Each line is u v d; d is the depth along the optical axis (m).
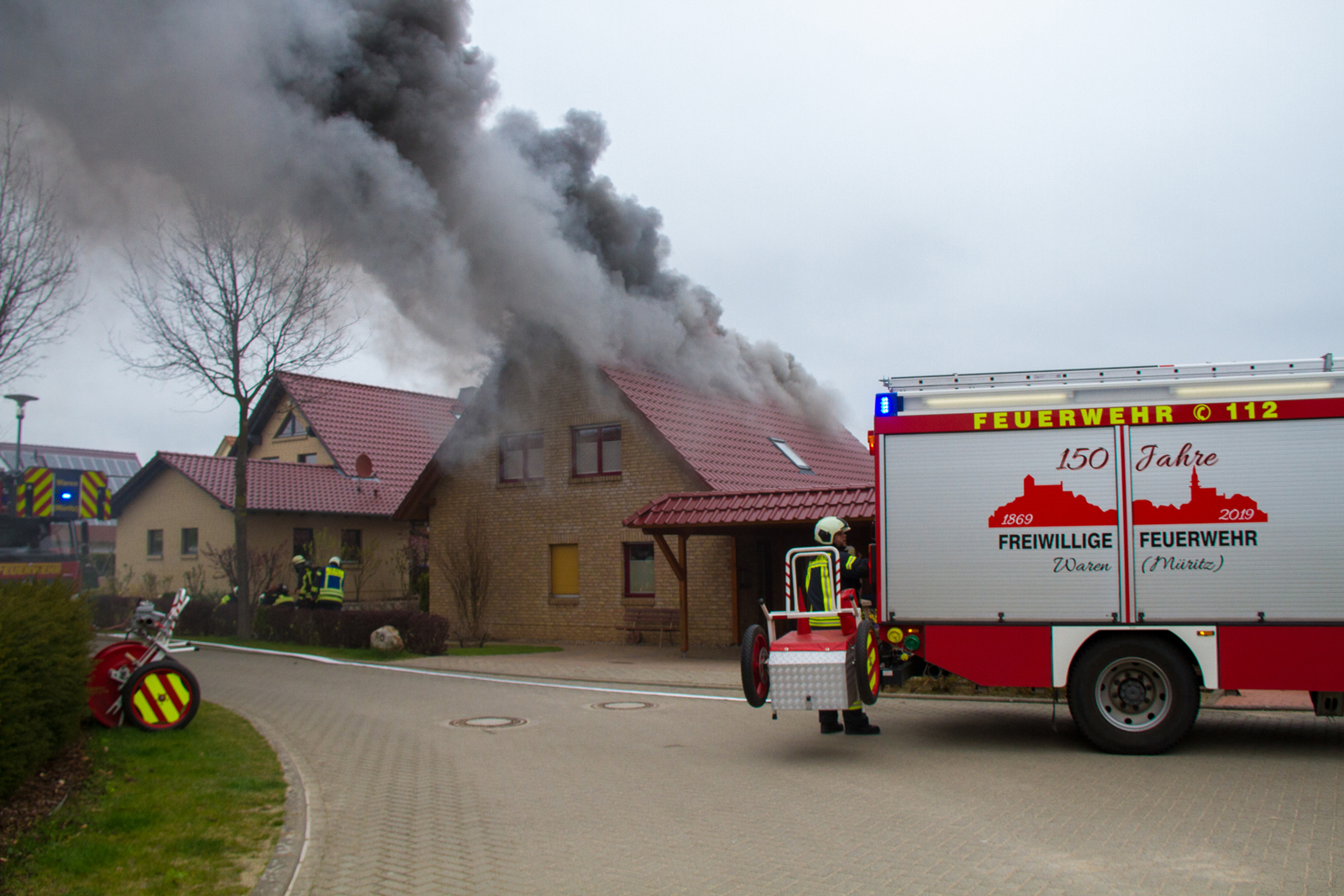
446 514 23.36
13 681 5.87
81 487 18.98
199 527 28.42
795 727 9.84
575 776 7.75
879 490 8.95
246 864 5.41
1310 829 5.89
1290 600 8.09
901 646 8.78
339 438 31.20
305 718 10.67
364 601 29.23
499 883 5.18
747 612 18.91
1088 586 8.45
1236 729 9.35
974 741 8.95
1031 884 4.96
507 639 21.94
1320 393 8.23
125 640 9.36
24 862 5.14
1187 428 8.41
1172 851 5.48
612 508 20.67
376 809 6.78
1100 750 8.34
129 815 6.10
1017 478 8.68
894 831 5.96
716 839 5.91
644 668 15.22
